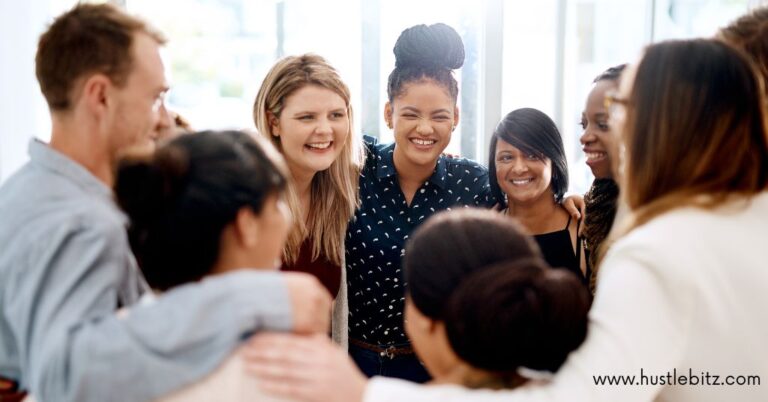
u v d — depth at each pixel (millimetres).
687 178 879
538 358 779
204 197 751
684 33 2365
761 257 840
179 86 2258
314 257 1688
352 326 1803
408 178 1774
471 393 792
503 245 800
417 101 1681
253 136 839
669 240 838
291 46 2262
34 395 854
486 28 2301
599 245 1609
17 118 2066
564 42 2355
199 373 721
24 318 857
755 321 833
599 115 1627
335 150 1640
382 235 1739
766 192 900
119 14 1004
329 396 748
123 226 920
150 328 730
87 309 841
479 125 2389
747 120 876
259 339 736
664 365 820
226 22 2248
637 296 829
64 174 969
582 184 2412
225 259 784
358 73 2258
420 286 801
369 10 2262
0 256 900
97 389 728
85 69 965
